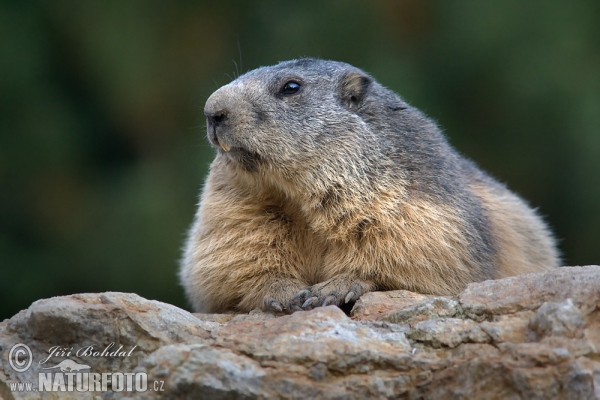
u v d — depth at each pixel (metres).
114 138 23.55
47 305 9.18
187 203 21.67
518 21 22.64
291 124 11.84
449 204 11.86
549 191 22.34
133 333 9.13
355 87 12.33
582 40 22.41
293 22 23.23
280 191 11.99
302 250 12.02
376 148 11.92
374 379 8.34
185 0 23.80
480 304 9.09
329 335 8.69
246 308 11.84
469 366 8.16
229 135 11.71
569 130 21.95
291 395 8.23
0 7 23.39
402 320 9.34
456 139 22.56
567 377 7.74
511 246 13.74
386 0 23.33
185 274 13.05
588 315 8.45
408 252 11.34
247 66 23.20
